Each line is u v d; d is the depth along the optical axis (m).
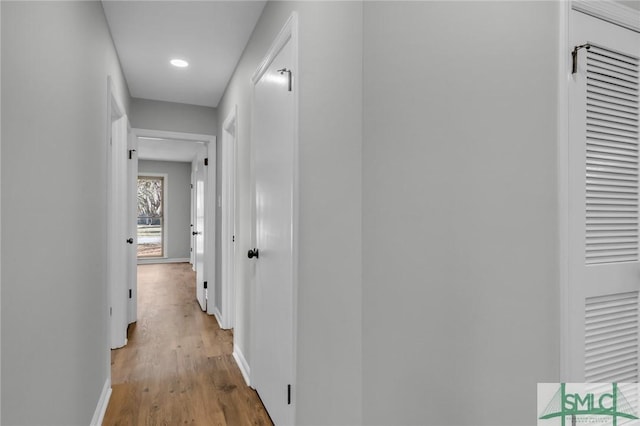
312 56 1.43
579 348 1.35
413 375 1.12
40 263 1.14
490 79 1.21
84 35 1.69
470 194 1.19
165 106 3.94
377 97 1.08
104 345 2.21
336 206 1.22
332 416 1.25
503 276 1.24
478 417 1.21
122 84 3.08
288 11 1.73
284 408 1.74
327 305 1.30
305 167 1.50
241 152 2.83
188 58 2.91
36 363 1.11
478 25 1.20
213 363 2.80
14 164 0.95
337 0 1.22
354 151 1.10
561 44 1.32
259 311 2.23
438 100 1.15
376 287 1.08
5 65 0.90
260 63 2.21
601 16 1.38
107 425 1.97
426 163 1.13
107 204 2.26
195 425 1.97
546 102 1.30
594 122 1.38
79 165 1.61
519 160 1.26
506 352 1.25
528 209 1.27
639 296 1.48
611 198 1.42
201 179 4.68
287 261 1.71
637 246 1.48
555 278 1.32
